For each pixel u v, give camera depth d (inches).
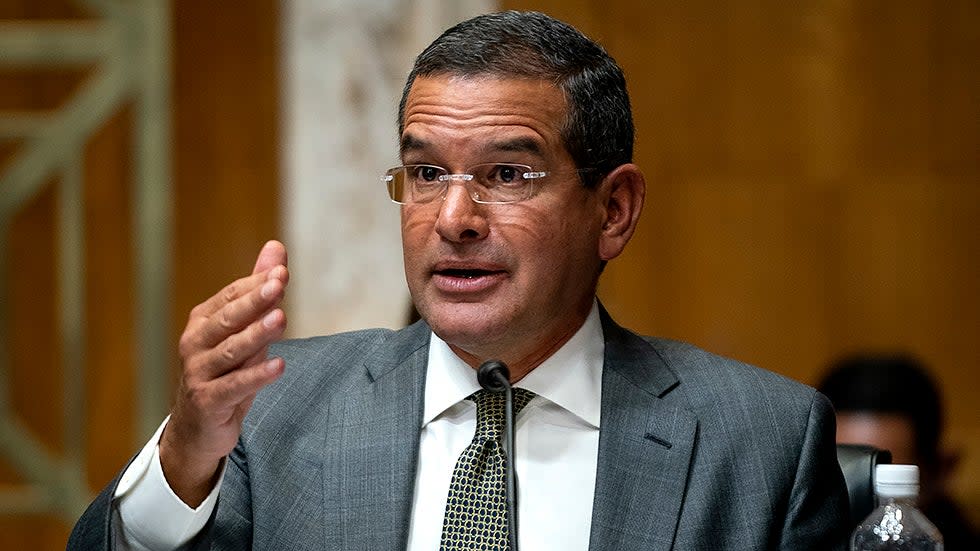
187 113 550.0
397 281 497.0
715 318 530.3
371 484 218.1
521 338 216.2
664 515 213.0
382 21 499.2
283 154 524.1
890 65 529.3
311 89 501.4
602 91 222.4
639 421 222.2
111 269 549.3
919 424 347.9
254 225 546.9
